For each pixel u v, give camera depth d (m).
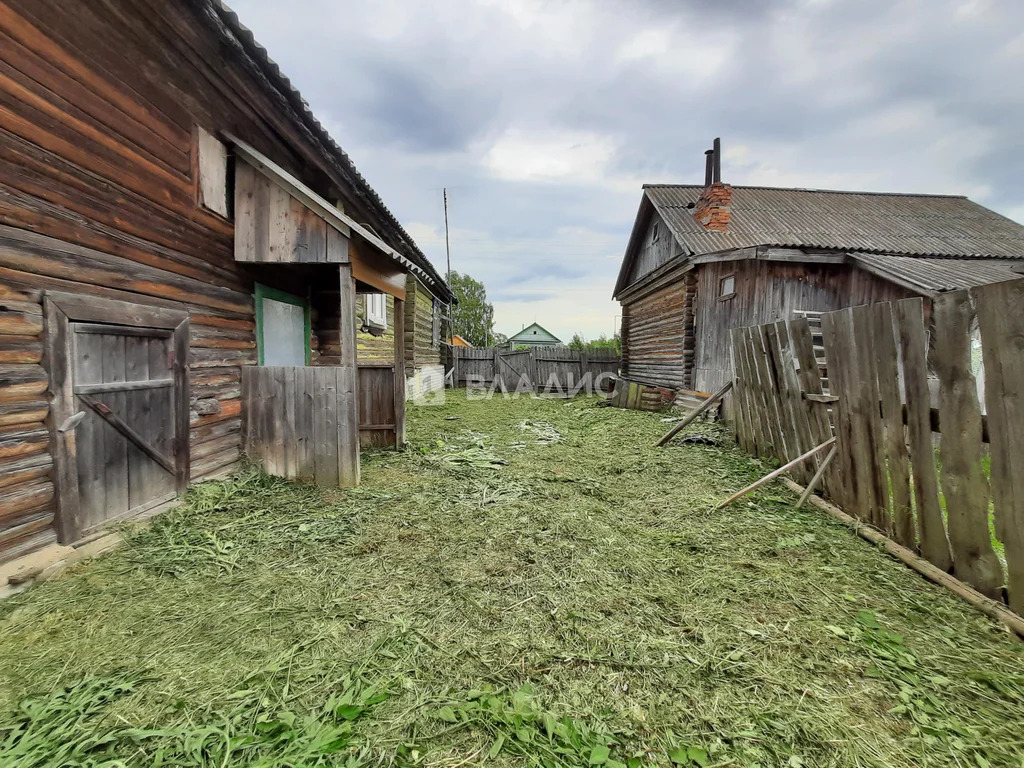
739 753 1.28
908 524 2.58
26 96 2.07
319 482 3.87
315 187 5.03
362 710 1.41
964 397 2.16
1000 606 1.97
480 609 2.03
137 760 1.22
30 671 1.55
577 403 11.30
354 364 3.87
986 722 1.38
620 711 1.44
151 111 2.82
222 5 2.54
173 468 3.08
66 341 2.29
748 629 1.87
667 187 11.90
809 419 3.71
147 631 1.81
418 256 8.59
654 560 2.54
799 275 7.71
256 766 1.19
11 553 2.05
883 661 1.67
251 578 2.27
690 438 5.93
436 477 4.27
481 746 1.29
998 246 8.84
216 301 3.53
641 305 12.56
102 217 2.49
